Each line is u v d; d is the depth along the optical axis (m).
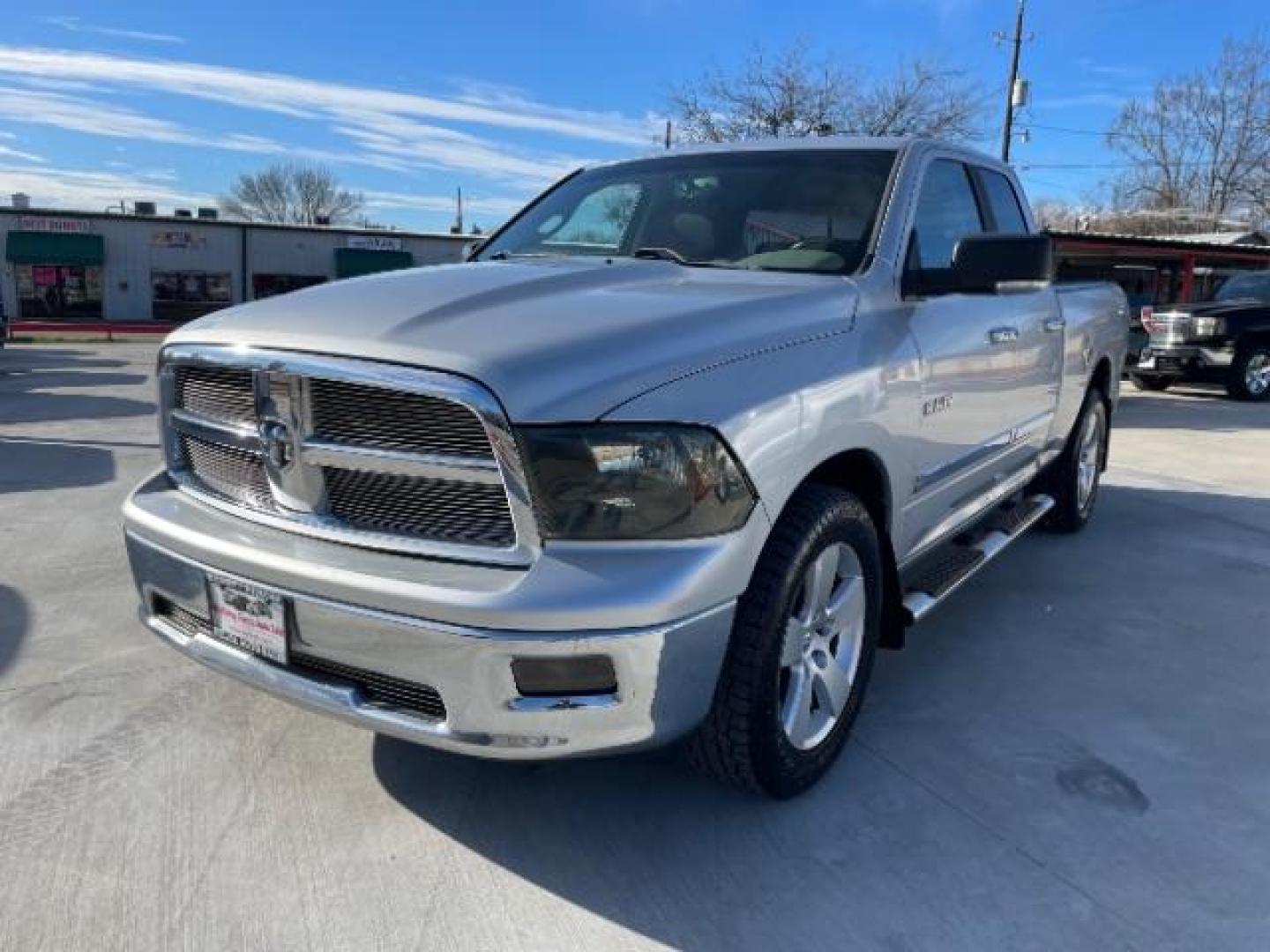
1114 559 5.52
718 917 2.48
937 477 3.62
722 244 3.63
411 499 2.44
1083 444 5.89
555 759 2.34
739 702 2.63
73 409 12.12
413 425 2.38
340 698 2.49
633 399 2.32
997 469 4.40
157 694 3.64
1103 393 6.10
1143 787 3.09
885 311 3.24
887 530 3.27
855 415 2.90
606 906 2.52
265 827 2.83
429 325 2.49
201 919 2.45
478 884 2.60
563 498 2.28
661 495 2.32
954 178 4.09
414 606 2.31
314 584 2.44
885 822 2.88
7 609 4.50
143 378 17.00
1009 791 3.05
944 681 3.85
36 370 18.64
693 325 2.60
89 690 3.67
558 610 2.22
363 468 2.46
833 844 2.78
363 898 2.54
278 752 3.24
